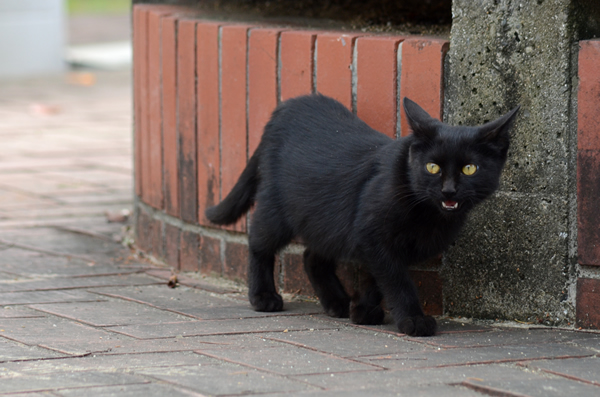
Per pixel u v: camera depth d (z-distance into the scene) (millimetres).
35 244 7484
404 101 4812
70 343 4445
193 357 4152
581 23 4746
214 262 6473
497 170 4672
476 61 5031
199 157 6371
